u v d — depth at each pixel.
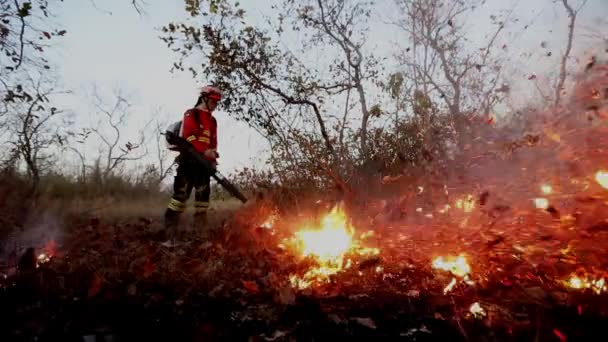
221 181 5.41
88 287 2.46
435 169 5.95
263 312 2.11
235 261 3.16
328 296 2.23
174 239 4.12
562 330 1.73
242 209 5.66
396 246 3.49
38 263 2.90
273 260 3.16
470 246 3.15
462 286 2.25
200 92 5.70
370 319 1.93
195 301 2.28
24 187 6.58
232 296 2.34
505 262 2.59
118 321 2.08
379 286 2.40
